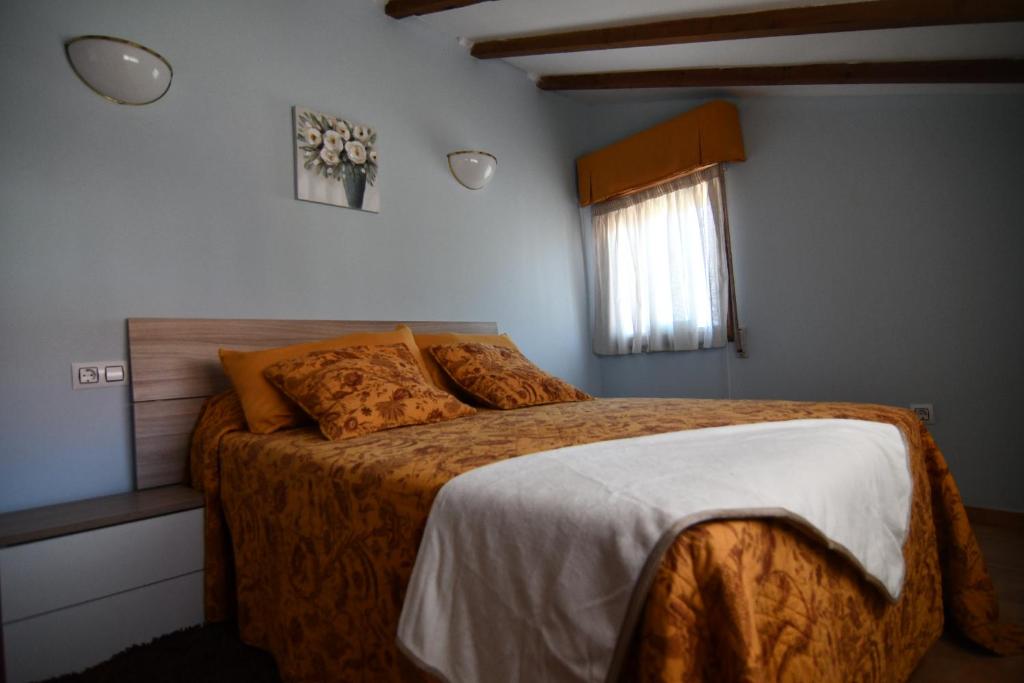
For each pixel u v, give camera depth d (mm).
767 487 891
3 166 1801
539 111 3789
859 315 2885
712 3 2393
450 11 2938
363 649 1164
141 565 1688
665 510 780
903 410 1708
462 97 3283
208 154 2254
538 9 2777
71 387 1905
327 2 2684
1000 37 2176
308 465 1414
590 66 3408
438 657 898
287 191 2482
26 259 1834
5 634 1451
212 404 2111
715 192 3309
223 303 2266
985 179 2527
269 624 1525
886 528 1160
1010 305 2480
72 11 1949
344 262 2666
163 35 2158
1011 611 1694
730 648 680
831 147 2955
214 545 1821
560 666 758
